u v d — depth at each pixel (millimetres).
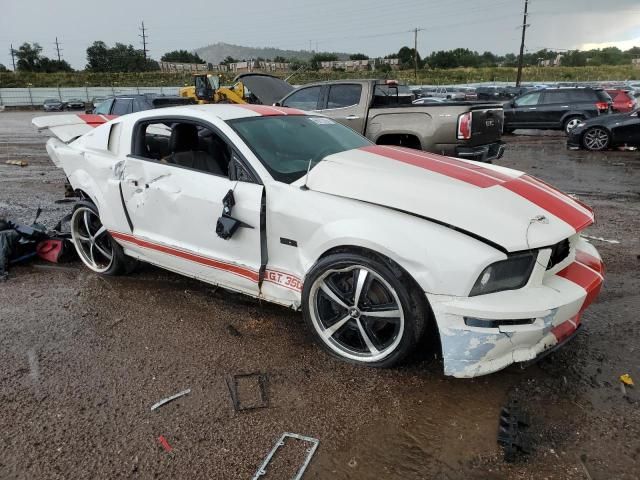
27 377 3031
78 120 5113
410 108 7789
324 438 2465
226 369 3064
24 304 4055
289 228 3092
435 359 3080
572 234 2789
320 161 3367
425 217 2723
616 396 2713
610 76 67625
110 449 2426
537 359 2701
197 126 3980
